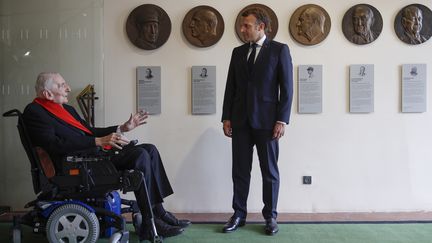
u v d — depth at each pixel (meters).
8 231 2.54
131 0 2.97
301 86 2.95
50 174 2.10
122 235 2.03
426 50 2.94
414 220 2.74
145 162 2.16
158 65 2.97
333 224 2.67
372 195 3.00
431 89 2.96
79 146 2.04
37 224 2.10
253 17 2.45
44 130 2.07
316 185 3.00
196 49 2.96
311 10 2.90
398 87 2.95
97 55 2.99
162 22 2.94
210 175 3.01
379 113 2.97
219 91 2.97
